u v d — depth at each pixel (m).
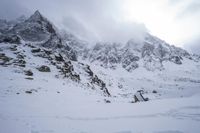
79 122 16.48
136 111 20.44
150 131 13.38
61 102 28.41
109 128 14.50
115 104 27.05
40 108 22.22
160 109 20.39
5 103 22.47
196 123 14.73
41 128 14.05
